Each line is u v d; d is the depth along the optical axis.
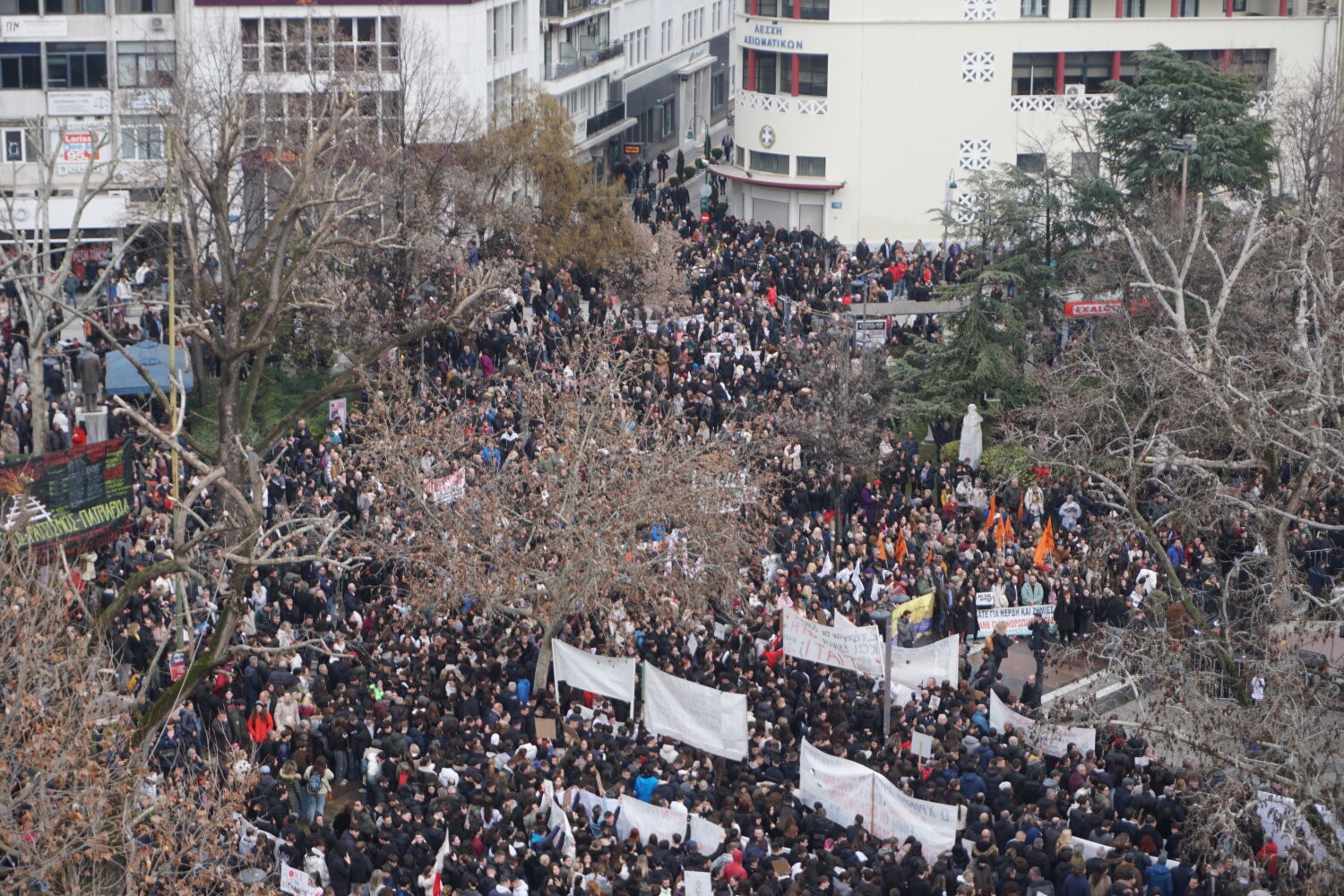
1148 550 56.44
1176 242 65.88
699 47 146.38
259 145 76.31
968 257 91.00
